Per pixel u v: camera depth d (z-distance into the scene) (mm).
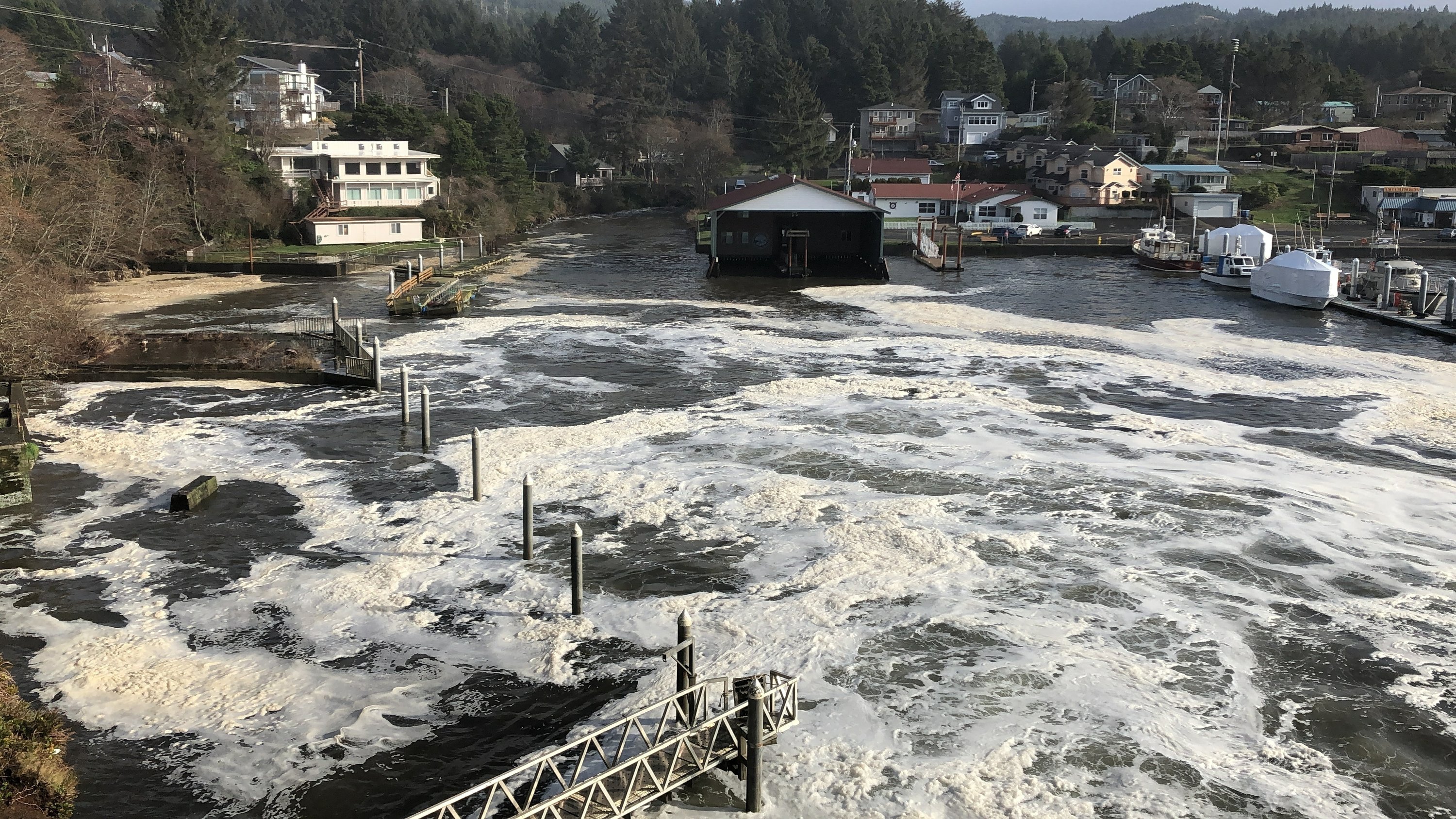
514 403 34469
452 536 22812
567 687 16781
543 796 14000
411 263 71062
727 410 33375
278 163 93375
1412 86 175250
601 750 13430
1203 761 14680
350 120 130250
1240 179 112750
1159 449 29141
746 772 13898
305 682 16906
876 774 14352
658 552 21828
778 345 45125
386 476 26828
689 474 26656
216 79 85688
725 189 121938
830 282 67812
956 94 148125
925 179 117688
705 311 54844
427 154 96250
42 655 17656
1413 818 13555
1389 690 16562
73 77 81750
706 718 14820
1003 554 21609
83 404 34031
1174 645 17922
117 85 88062
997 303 58312
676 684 16453
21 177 60094
